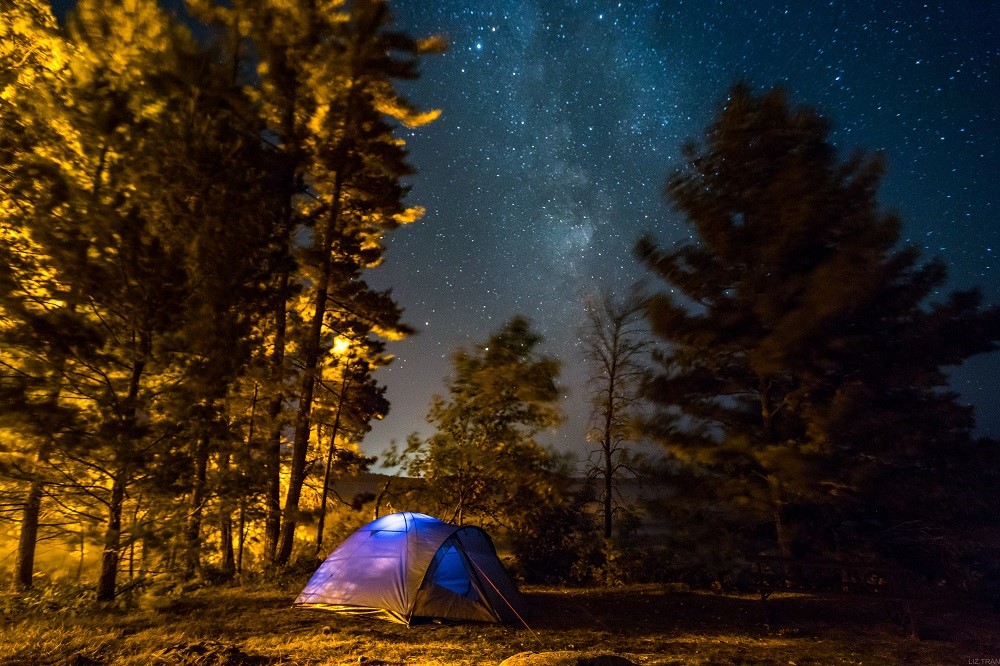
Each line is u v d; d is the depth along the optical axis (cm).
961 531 1416
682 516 1453
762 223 1415
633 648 857
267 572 1347
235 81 1499
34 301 1012
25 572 1121
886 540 1452
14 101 1109
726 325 1408
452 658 736
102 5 1184
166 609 985
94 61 1155
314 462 1925
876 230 1291
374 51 1666
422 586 982
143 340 1010
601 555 1658
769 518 1422
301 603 1030
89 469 1059
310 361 1639
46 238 923
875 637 988
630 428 1562
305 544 1714
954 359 1496
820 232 1384
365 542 1072
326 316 2003
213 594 1150
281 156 1559
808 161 1398
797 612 1191
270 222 1202
